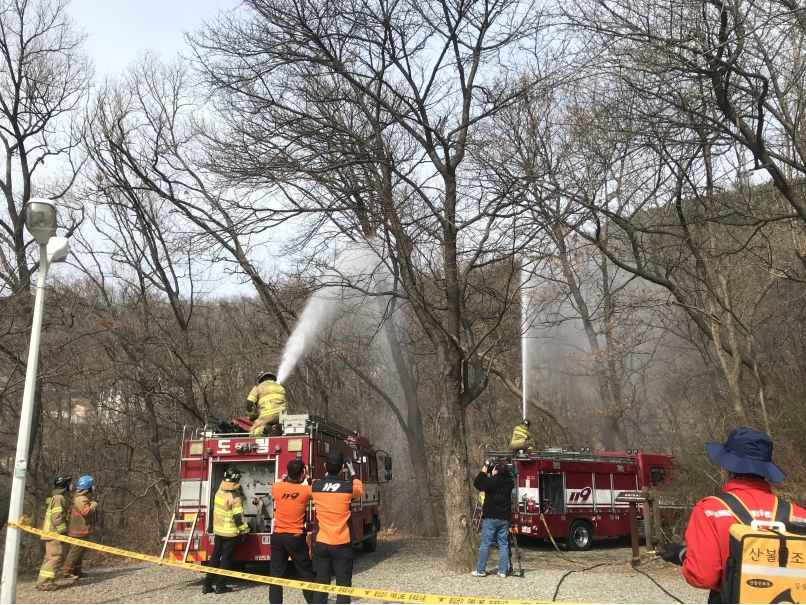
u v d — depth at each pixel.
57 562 9.91
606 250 14.80
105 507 21.03
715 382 20.36
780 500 3.21
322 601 6.85
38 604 8.81
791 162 10.89
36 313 6.69
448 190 11.11
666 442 22.03
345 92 12.20
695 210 14.80
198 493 10.12
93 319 16.91
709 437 15.21
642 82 11.38
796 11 9.21
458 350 10.78
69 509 10.41
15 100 16.83
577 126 12.53
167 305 21.36
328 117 11.50
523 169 11.45
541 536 13.86
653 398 23.36
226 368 21.14
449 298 11.13
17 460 6.39
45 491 15.29
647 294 18.27
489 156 11.79
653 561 11.09
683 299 15.55
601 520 14.64
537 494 14.09
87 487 10.97
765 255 15.37
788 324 18.12
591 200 12.57
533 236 10.96
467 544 10.42
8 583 6.14
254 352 21.91
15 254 15.41
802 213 11.20
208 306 22.12
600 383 21.05
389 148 11.98
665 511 12.99
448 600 4.93
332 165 11.07
